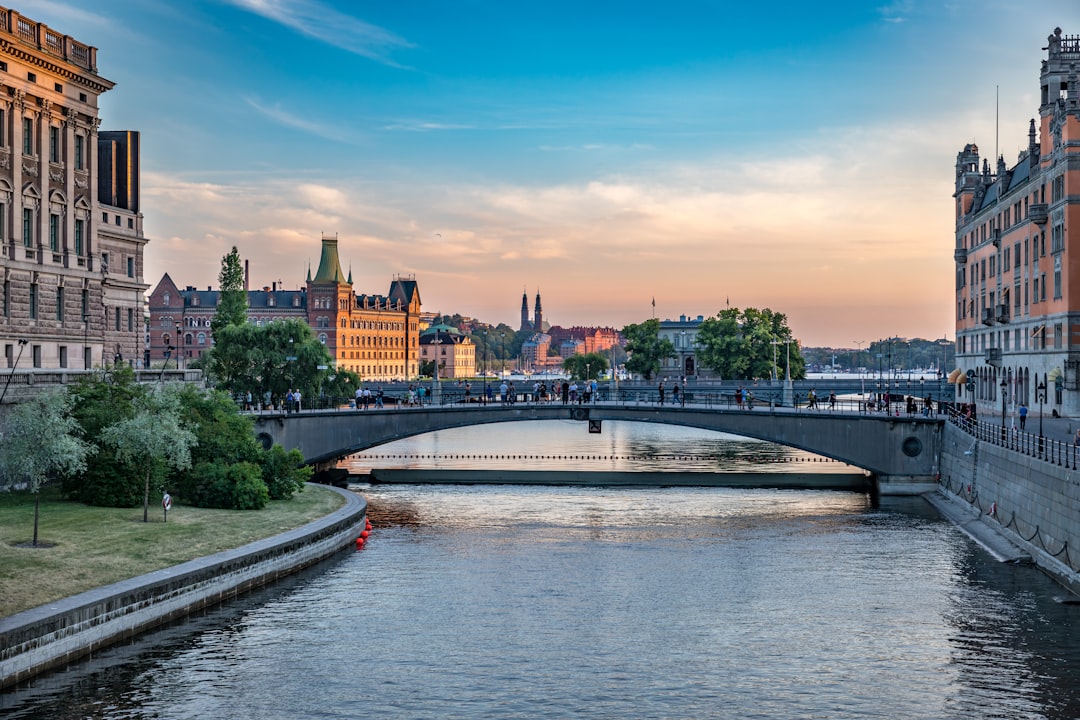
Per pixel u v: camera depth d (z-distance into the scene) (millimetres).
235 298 153500
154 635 50906
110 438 65500
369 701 43156
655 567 68000
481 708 42406
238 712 41844
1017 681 45562
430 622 54562
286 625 53500
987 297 127188
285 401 116875
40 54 89688
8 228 87500
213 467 74875
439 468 124062
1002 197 119062
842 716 41688
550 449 160000
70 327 95562
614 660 48531
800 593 60875
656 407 111250
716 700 43344
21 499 69625
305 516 72812
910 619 55219
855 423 102125
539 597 59969
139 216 113625
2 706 41688
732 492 104875
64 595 48562
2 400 69438
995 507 77688
